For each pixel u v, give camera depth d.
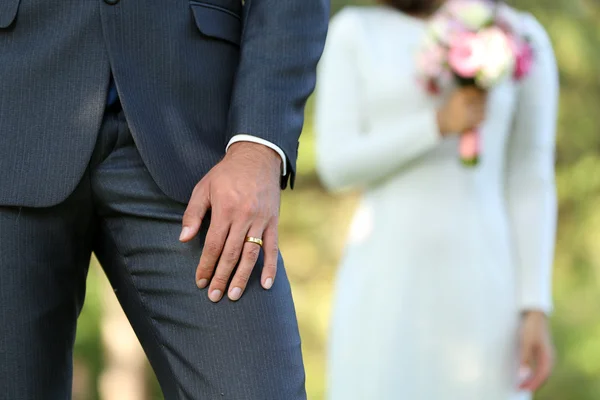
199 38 3.63
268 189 3.44
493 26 6.39
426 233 6.32
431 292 6.27
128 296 3.60
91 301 16.06
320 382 18.23
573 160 18.55
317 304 18.86
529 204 6.50
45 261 3.48
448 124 6.25
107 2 3.50
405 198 6.41
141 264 3.52
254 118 3.51
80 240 3.60
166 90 3.55
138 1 3.54
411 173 6.43
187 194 3.49
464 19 6.38
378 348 6.30
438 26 6.41
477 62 6.21
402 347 6.25
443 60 6.30
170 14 3.58
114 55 3.48
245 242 3.39
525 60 6.32
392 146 6.34
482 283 6.27
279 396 3.38
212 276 3.42
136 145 3.44
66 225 3.51
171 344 3.47
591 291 18.41
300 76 3.65
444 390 6.23
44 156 3.43
